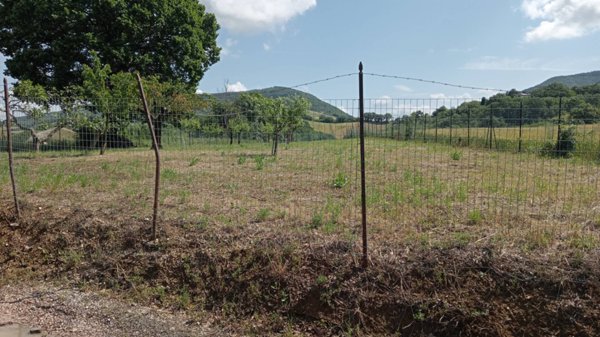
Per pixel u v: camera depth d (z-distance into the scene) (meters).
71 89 18.89
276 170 10.53
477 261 4.17
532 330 3.63
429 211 6.00
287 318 4.20
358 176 9.43
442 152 13.09
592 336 3.49
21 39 20.84
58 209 6.46
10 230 6.09
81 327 4.17
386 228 5.29
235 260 4.82
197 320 4.30
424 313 3.90
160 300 4.65
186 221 5.71
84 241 5.66
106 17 20.56
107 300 4.70
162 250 5.22
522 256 4.23
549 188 7.37
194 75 24.22
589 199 6.60
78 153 14.29
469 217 5.52
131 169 10.48
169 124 13.95
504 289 3.91
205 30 26.03
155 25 21.72
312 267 4.52
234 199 7.09
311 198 7.11
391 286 4.15
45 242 5.78
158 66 22.47
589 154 10.29
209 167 11.22
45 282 5.14
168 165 11.64
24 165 10.79
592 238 4.62
